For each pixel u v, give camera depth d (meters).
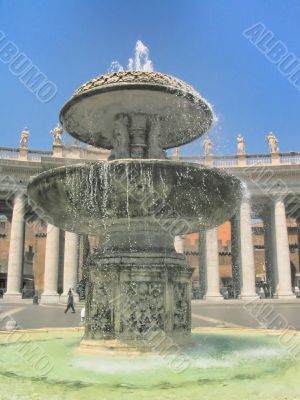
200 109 7.88
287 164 39.09
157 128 7.98
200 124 8.51
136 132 7.93
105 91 7.23
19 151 38.72
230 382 5.11
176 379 5.28
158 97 7.41
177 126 8.57
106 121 8.23
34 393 4.65
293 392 4.68
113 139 8.17
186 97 7.44
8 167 37.69
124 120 7.91
